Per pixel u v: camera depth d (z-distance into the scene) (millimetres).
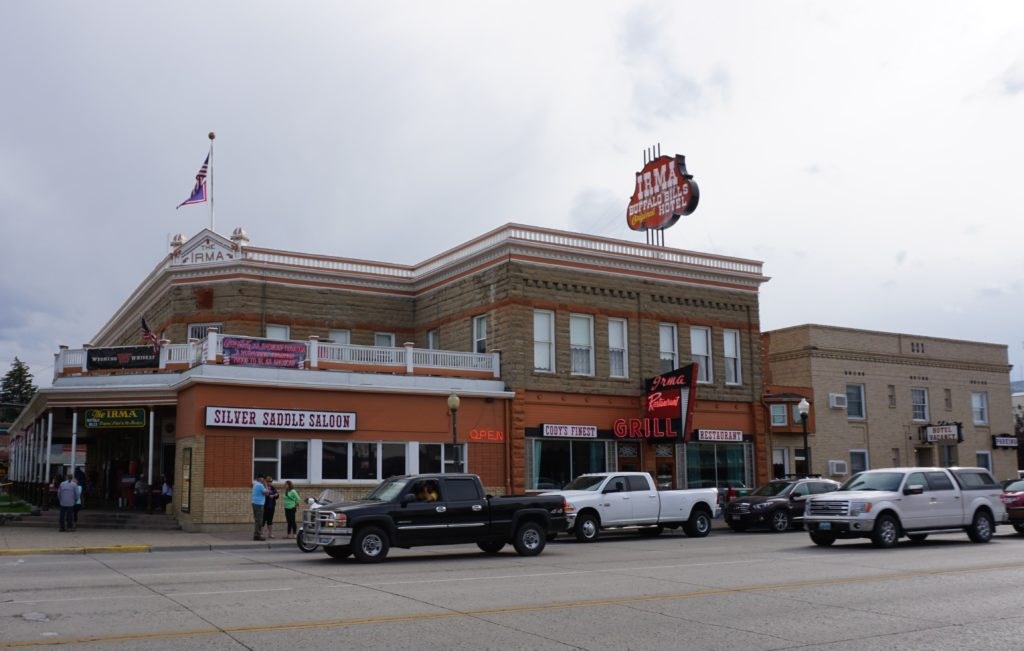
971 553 20656
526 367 33594
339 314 37906
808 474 32250
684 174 39000
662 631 10797
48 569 18062
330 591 14289
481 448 32625
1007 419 50500
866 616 11836
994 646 9930
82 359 31891
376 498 20469
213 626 11008
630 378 35875
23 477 46625
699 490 28359
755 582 15266
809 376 42719
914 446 45906
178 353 30906
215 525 27484
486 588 14648
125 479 35250
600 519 26109
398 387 31250
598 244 35875
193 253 36875
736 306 39344
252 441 28609
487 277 35062
